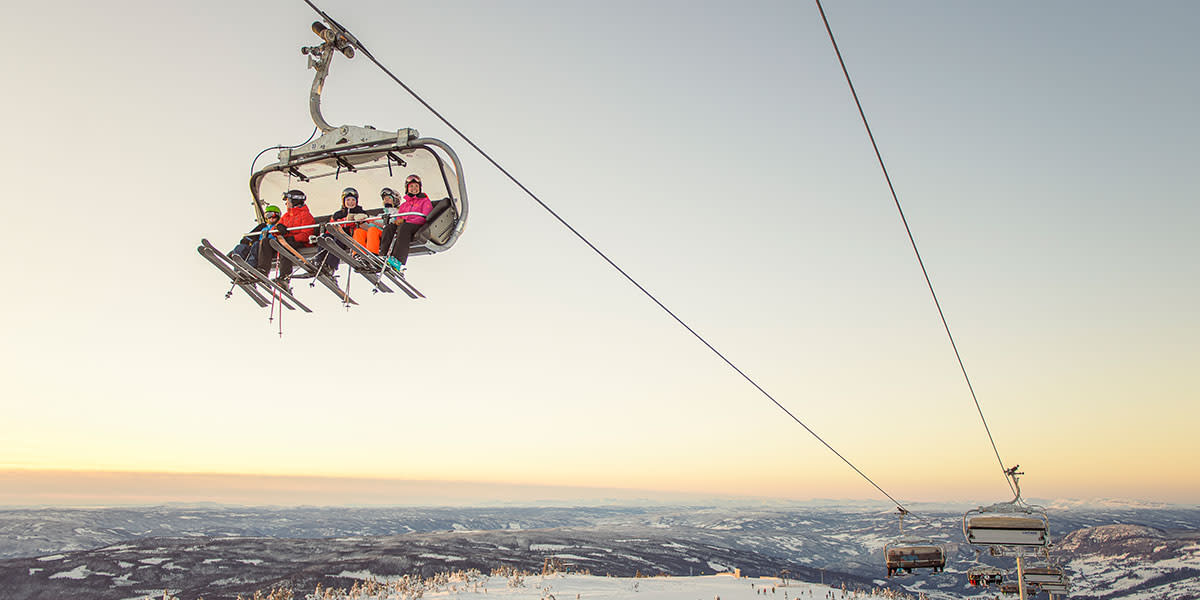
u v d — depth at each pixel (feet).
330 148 33.09
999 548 70.74
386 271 32.22
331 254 32.86
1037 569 94.48
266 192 34.91
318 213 34.63
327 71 33.65
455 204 33.17
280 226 32.19
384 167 33.37
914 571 81.46
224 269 31.60
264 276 31.22
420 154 32.58
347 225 33.55
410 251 34.83
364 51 33.06
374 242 32.53
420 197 33.24
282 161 33.81
